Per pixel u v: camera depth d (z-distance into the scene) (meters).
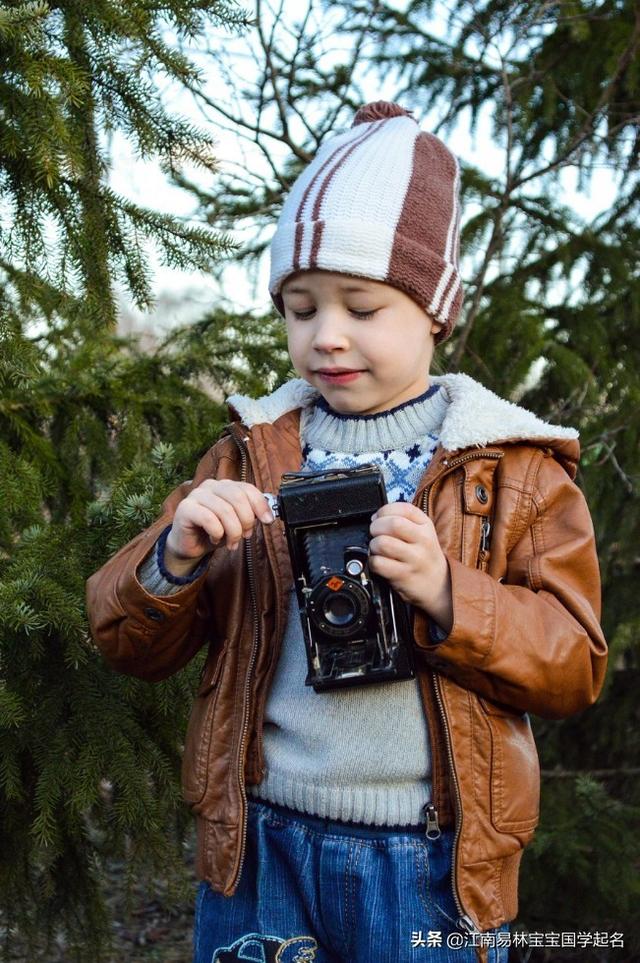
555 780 3.39
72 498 2.62
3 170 2.07
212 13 2.21
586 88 3.54
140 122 2.14
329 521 1.41
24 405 2.62
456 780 1.42
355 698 1.47
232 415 1.73
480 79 3.72
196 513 1.40
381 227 1.48
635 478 3.26
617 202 3.60
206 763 1.51
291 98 3.60
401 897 1.43
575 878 3.09
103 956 2.51
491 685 1.43
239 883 1.53
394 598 1.42
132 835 2.26
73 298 2.16
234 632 1.55
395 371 1.52
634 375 3.39
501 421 1.53
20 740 2.02
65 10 2.02
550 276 3.61
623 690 3.49
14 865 2.24
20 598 1.94
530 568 1.51
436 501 1.51
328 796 1.46
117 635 1.53
